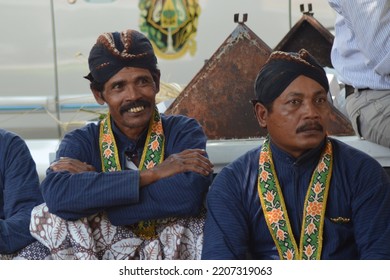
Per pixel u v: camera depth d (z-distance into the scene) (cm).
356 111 654
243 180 520
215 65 664
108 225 533
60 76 944
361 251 504
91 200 518
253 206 516
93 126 564
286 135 507
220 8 933
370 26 620
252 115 666
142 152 551
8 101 945
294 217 512
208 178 530
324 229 507
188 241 539
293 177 514
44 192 529
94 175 523
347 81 662
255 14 934
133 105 536
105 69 537
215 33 934
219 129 667
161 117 570
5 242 554
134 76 536
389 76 638
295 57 508
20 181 580
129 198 518
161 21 934
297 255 505
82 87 945
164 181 522
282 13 931
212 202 519
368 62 641
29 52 941
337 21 674
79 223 526
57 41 941
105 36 541
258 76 519
